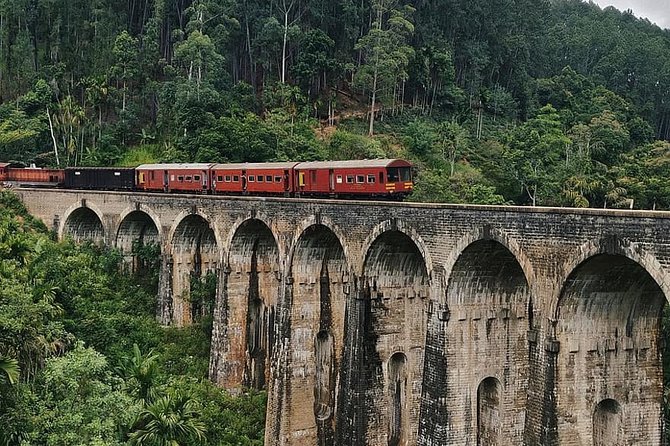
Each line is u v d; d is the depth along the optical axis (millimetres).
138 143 100312
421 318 44094
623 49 165375
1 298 33219
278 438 48156
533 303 30781
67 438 29438
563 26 183875
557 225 29406
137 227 66625
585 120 127375
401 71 109750
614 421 31234
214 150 82500
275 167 57156
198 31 99312
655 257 25250
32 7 110625
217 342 54062
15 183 81875
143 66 104938
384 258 42156
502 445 37344
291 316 48031
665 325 57094
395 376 43750
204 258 61281
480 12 136125
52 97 104000
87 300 53656
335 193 52156
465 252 34562
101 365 34188
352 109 112875
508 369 37312
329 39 108375
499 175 101188
